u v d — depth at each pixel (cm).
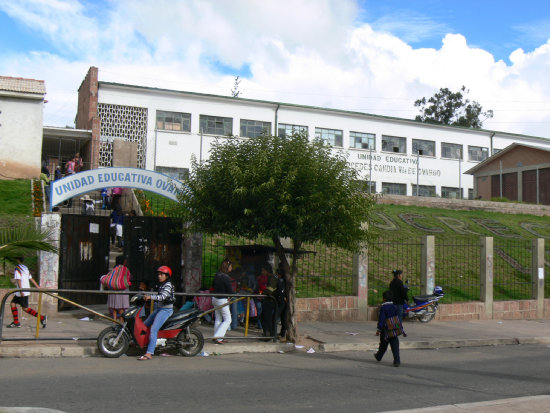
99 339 888
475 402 669
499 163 3994
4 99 2272
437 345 1235
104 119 3328
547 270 2084
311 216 1023
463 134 4550
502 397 714
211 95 3600
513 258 2092
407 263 1802
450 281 1825
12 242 905
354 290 1522
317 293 1515
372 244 1191
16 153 2264
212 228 1109
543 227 2695
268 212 1027
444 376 861
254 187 1004
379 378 823
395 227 2225
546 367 985
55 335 1010
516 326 1588
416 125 4353
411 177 4275
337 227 1066
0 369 769
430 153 4409
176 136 3481
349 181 1090
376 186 4122
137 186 1356
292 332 1131
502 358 1091
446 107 6172
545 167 3597
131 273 1334
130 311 903
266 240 1702
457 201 2803
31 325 1118
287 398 662
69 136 2908
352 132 4106
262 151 1045
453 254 2027
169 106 3491
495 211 2884
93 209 1852
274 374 820
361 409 620
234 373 812
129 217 1348
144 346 909
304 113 3931
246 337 1067
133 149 2933
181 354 956
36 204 1762
